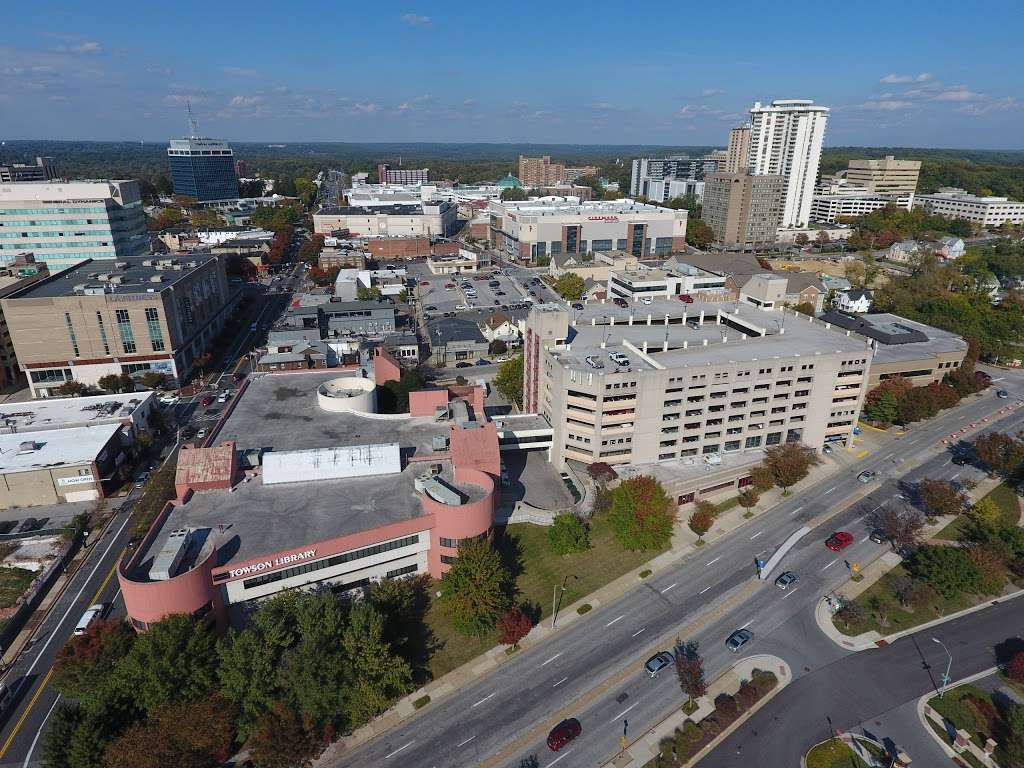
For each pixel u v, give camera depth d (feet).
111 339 533.55
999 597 310.65
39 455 380.99
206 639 238.68
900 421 494.59
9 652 271.28
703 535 359.05
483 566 282.97
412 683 256.73
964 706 250.37
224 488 319.06
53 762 208.74
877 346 536.42
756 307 554.87
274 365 587.27
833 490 403.34
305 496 314.96
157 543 275.39
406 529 295.07
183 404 521.24
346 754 230.89
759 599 309.63
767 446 432.66
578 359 412.57
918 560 316.81
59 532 344.28
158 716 218.79
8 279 598.34
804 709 249.96
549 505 372.38
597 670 268.00
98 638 248.11
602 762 228.63
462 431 342.44
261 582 274.16
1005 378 586.45
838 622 295.48
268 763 210.59
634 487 347.36
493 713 247.91
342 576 290.97
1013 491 399.85
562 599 308.60
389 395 457.27
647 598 310.45
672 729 241.76
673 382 389.60
